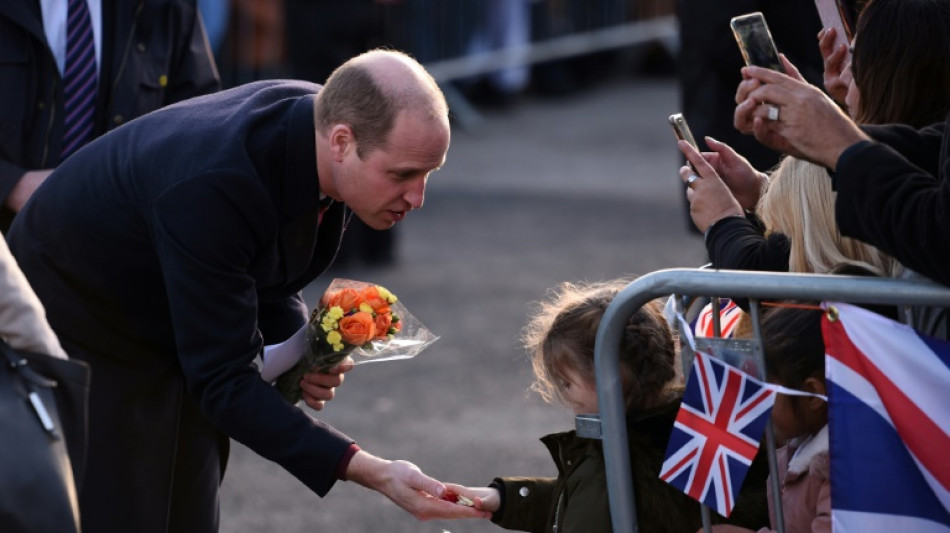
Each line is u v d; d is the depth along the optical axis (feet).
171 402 38.78
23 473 28.50
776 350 30.73
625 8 201.16
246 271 35.50
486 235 115.75
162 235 34.35
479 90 185.37
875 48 31.76
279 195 35.04
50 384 29.66
